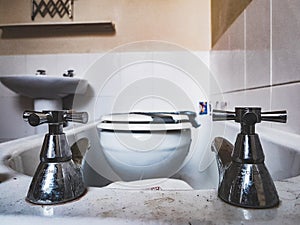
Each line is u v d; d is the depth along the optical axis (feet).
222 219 0.66
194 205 0.75
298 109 1.89
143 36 5.23
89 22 5.11
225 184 0.80
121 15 5.27
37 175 0.83
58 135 0.90
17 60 5.35
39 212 0.72
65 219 0.68
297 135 1.91
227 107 3.81
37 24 5.16
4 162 1.44
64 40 5.32
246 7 3.03
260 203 0.73
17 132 5.27
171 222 0.66
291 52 1.98
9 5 5.36
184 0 5.21
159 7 5.23
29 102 5.28
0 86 5.31
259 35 2.61
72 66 5.30
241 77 3.20
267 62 2.43
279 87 2.18
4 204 0.77
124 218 0.68
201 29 5.17
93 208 0.73
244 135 0.85
